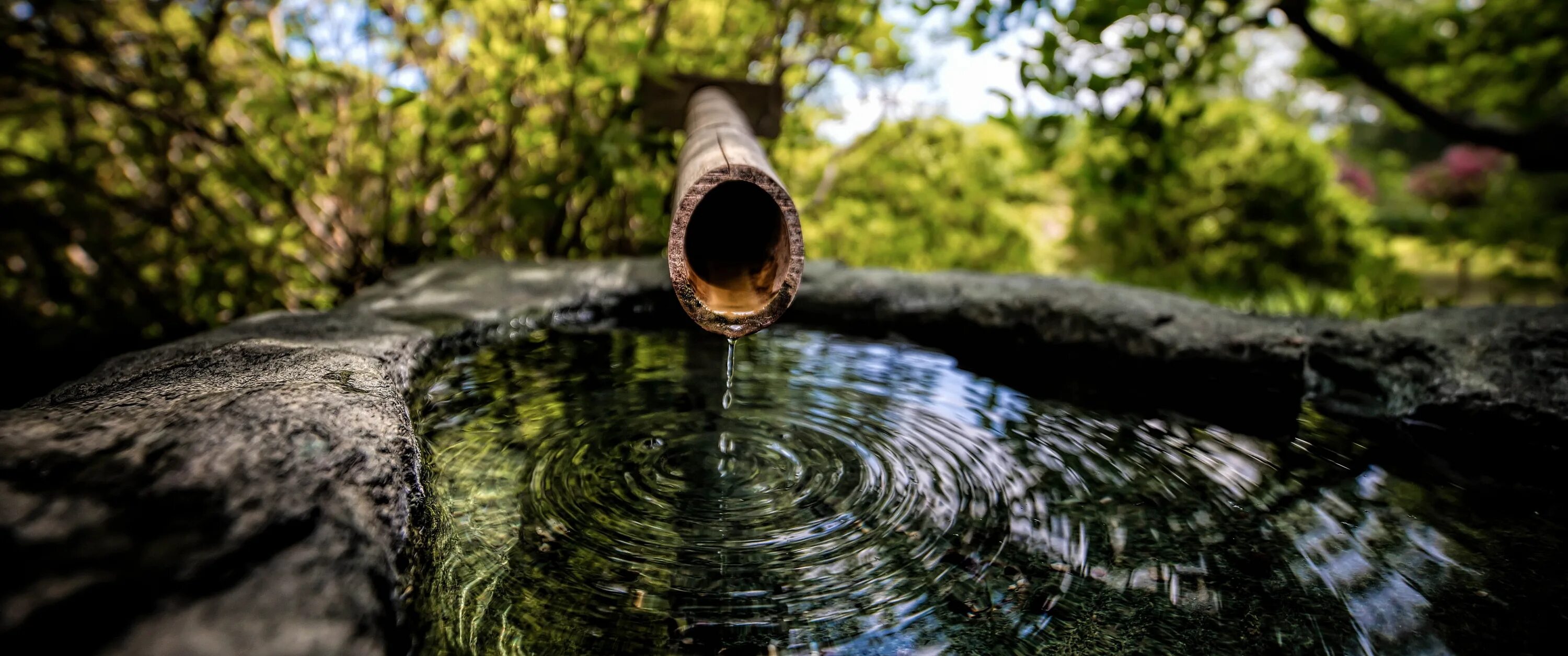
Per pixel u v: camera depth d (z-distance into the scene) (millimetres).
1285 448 1839
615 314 2682
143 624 746
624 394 2068
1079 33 2992
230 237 3219
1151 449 1815
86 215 3098
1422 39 4770
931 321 2555
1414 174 14992
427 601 1116
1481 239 6957
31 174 2934
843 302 2672
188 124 3020
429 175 3354
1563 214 6656
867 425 1929
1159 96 3352
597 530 1409
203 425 992
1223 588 1281
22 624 713
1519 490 1643
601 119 3379
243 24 3111
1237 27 3434
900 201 5211
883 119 4691
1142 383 2225
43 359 2975
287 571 845
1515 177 9297
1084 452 1790
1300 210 5930
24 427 958
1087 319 2338
